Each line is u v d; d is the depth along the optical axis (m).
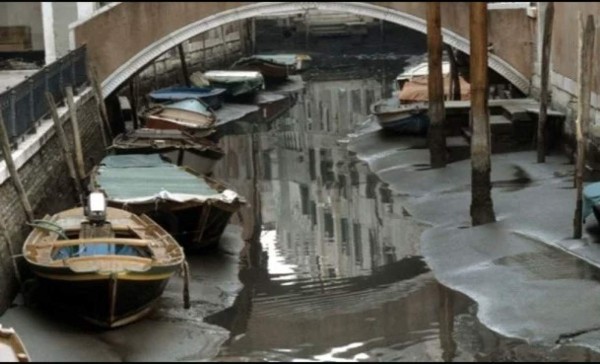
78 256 20.50
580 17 25.62
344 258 25.19
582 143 24.38
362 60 64.00
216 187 26.77
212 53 60.25
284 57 57.69
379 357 19.34
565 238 24.70
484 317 21.06
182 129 36.16
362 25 70.31
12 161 22.31
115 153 31.53
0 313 20.75
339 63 62.75
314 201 30.64
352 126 41.91
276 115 45.47
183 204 24.52
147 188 26.11
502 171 31.16
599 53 29.81
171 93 43.94
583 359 18.92
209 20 36.19
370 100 48.28
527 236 25.11
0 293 20.81
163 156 31.47
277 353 19.58
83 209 23.86
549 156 32.56
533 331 20.23
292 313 21.72
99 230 22.27
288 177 33.75
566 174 30.42
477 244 25.08
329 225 28.06
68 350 19.27
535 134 33.34
